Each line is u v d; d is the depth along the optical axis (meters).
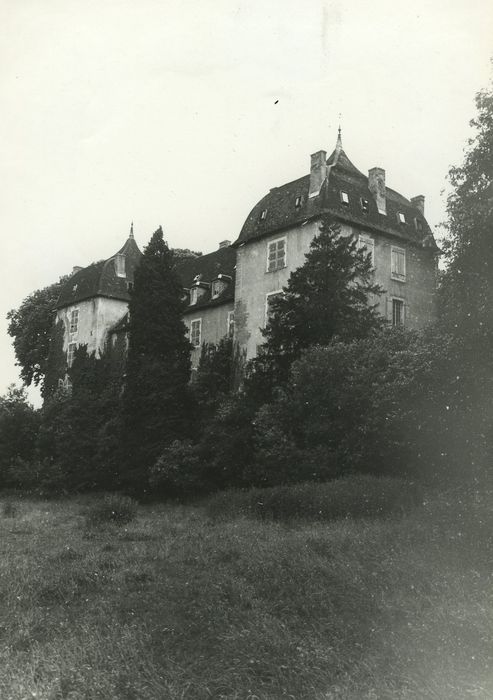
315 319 25.69
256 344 33.91
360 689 5.50
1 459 40.56
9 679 5.95
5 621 7.97
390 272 33.62
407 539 10.64
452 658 5.86
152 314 35.09
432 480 18.28
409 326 33.88
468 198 20.06
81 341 50.62
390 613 7.10
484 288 18.41
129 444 33.25
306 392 22.55
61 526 19.44
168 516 21.30
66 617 8.09
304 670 5.90
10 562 11.68
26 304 61.41
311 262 26.67
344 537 11.52
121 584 9.62
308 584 8.57
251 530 14.57
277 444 22.78
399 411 19.36
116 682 5.92
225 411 27.45
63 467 37.00
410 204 37.53
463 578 8.16
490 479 16.97
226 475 27.19
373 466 20.30
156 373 33.41
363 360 21.86
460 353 18.70
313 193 32.75
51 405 41.62
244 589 8.71
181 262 52.31
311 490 17.38
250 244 35.53
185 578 9.67
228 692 5.79
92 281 51.00
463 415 18.55
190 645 6.93
